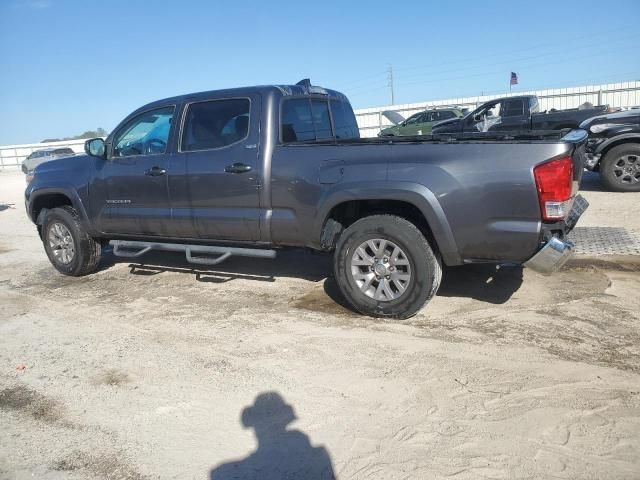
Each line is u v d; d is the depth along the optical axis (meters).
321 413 3.31
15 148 44.69
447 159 4.20
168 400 3.58
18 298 6.05
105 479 2.84
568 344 4.03
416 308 4.51
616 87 26.34
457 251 4.28
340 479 2.72
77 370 4.11
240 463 2.90
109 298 5.84
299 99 5.50
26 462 3.02
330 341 4.31
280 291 5.68
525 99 15.16
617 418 3.08
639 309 4.62
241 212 5.18
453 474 2.69
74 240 6.54
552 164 3.90
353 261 4.68
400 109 26.59
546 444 2.89
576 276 5.56
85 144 5.88
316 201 4.73
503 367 3.73
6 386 3.92
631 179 9.96
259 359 4.08
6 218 12.89
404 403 3.36
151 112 5.77
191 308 5.32
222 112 5.27
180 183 5.48
